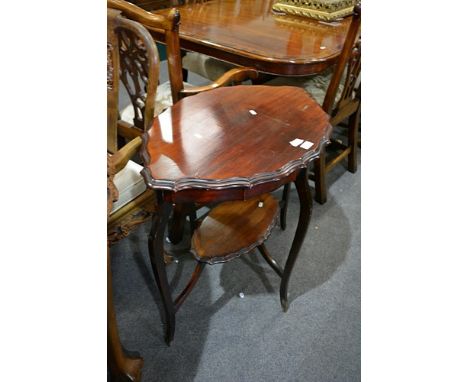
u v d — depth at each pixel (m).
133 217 1.13
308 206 1.02
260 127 0.97
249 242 1.11
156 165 0.81
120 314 1.25
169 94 1.57
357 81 1.68
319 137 0.94
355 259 1.50
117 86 1.16
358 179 1.97
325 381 1.09
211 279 1.38
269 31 1.67
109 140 1.21
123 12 1.17
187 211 1.38
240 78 1.41
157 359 1.12
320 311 1.29
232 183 0.77
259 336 1.20
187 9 1.94
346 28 1.73
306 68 1.41
